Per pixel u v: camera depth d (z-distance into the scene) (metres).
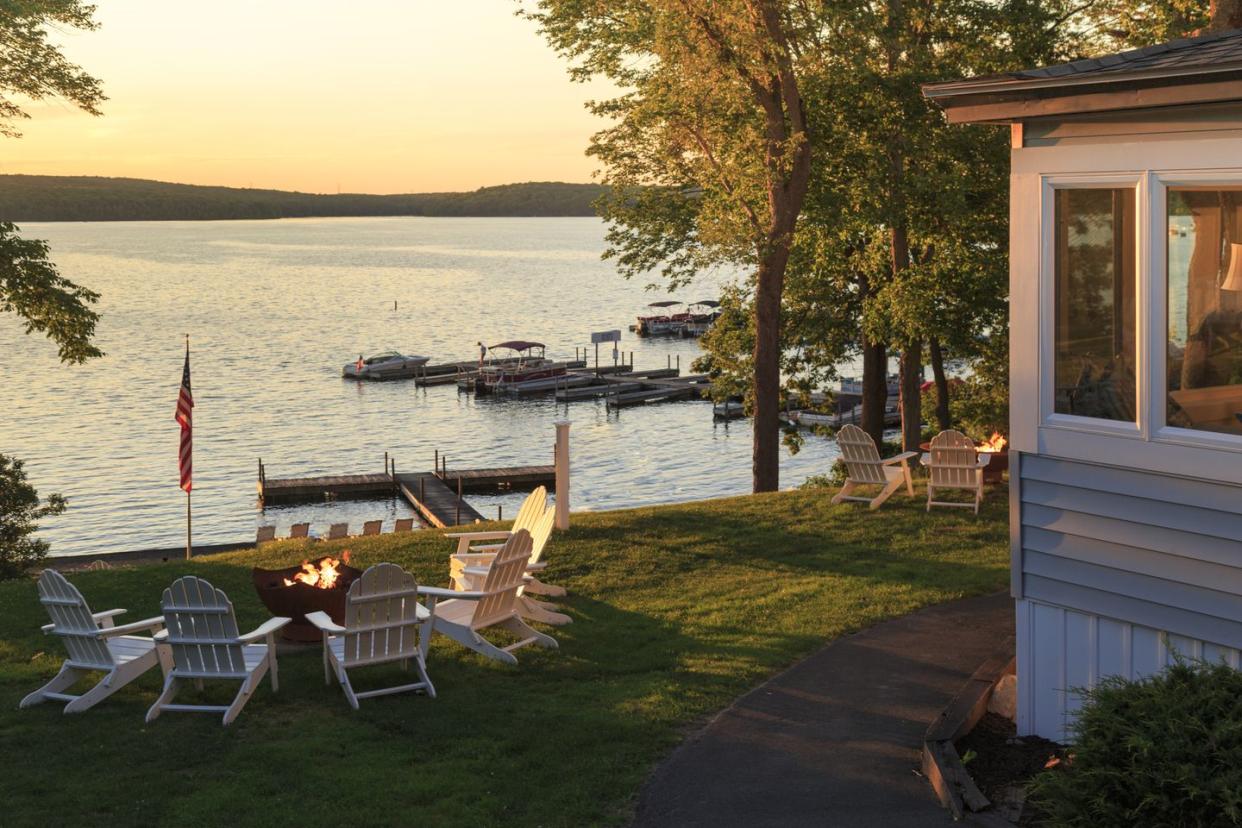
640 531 14.67
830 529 14.55
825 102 21.38
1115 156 6.88
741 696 8.84
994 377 28.53
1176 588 6.87
